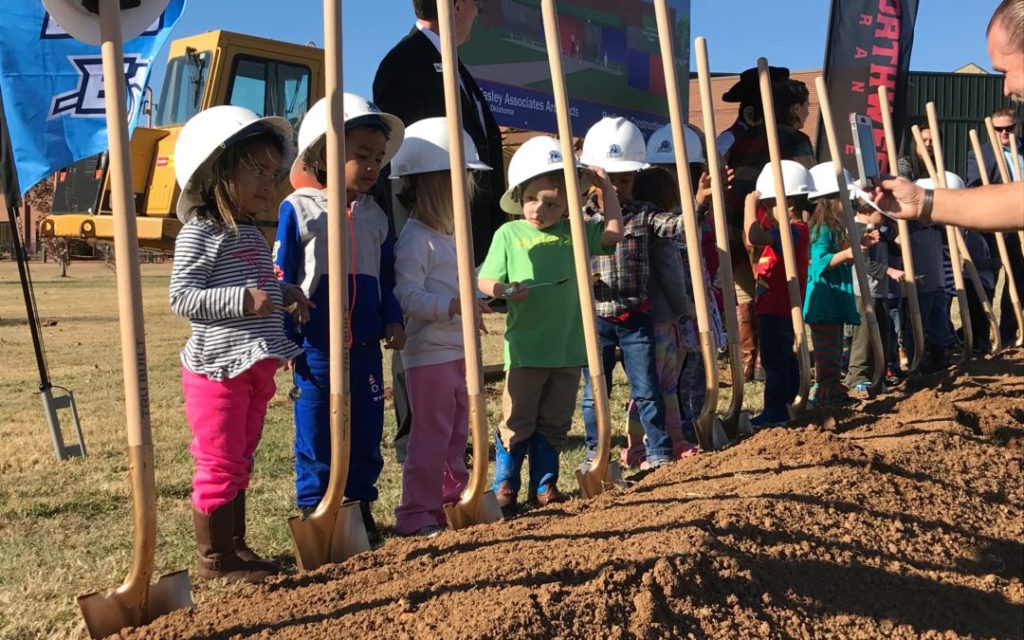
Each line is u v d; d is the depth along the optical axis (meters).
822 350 6.34
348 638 2.48
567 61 7.07
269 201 3.47
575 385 4.55
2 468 5.62
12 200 5.73
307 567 3.26
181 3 5.60
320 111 3.95
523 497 4.87
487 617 2.49
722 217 5.00
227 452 3.40
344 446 3.30
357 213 4.04
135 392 2.67
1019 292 9.99
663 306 5.34
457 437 4.38
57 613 3.37
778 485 3.78
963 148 20.33
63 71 5.65
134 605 2.75
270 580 3.05
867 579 3.11
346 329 3.29
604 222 4.59
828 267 6.25
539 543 3.17
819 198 6.50
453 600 2.66
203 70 11.66
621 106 7.56
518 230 4.52
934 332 8.60
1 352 11.92
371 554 3.26
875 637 2.83
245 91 11.80
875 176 4.23
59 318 17.06
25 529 4.39
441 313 3.96
